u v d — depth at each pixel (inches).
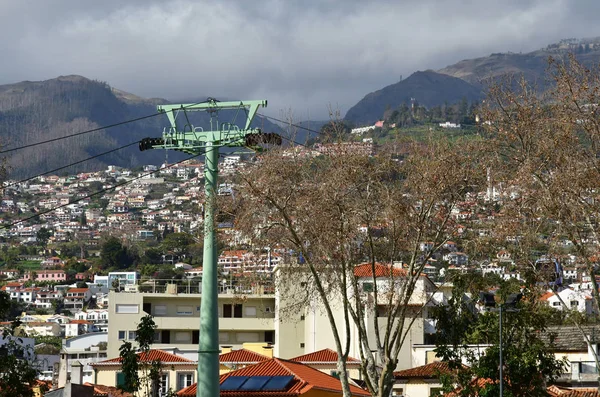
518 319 2214.6
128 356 2362.2
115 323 4503.0
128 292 4525.1
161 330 4493.1
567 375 2888.8
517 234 2021.4
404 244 2007.9
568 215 2010.3
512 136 2023.9
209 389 2063.2
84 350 5255.9
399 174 1994.3
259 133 2017.7
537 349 2214.6
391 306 2009.1
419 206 1979.6
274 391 2417.6
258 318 4397.1
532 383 2219.5
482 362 2209.6
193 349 4434.1
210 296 2058.3
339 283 2006.6
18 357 2148.1
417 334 3587.6
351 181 1951.3
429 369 2965.1
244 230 1941.4
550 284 2154.3
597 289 2036.2
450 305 2276.1
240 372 2568.9
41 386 2143.2
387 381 1984.5
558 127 2016.5
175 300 4547.2
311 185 1939.0
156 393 2434.8
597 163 2004.2
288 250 1966.0
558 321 2338.8
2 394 2033.7
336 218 1935.3
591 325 2950.3
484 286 2242.9
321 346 3821.4
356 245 2012.8
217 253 2052.2
